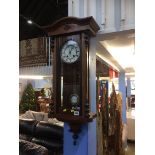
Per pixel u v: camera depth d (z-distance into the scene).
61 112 1.72
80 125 1.74
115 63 3.99
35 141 3.03
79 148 1.75
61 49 1.76
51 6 3.58
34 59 4.12
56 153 2.83
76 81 1.70
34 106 7.31
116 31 1.74
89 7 1.87
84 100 1.64
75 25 1.66
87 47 1.73
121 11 1.73
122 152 3.84
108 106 3.06
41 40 4.04
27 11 3.42
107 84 3.03
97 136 2.49
